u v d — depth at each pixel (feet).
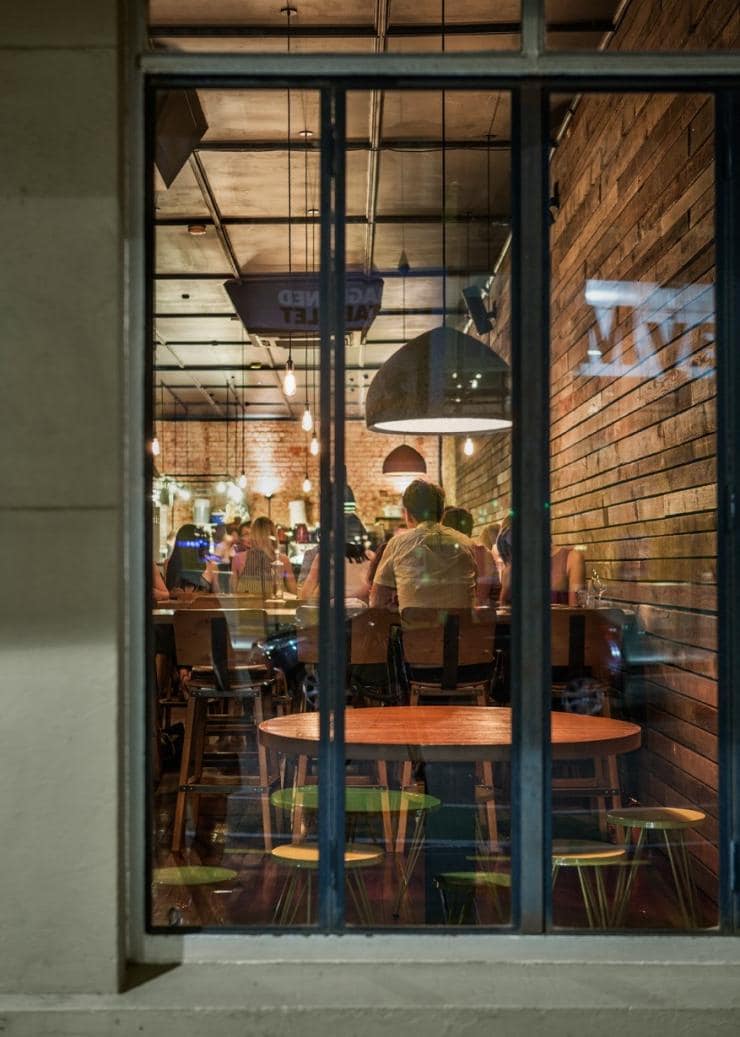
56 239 9.62
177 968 9.87
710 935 10.11
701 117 14.44
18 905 9.50
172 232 28.66
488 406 20.08
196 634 16.14
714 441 13.94
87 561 9.57
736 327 10.37
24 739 9.54
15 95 9.64
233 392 50.11
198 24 17.28
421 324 24.91
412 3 16.65
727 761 10.28
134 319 9.91
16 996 9.43
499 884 10.45
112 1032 9.12
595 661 16.10
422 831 13.06
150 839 10.07
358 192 22.26
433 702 14.93
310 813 14.75
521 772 10.14
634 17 14.10
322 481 10.39
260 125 20.52
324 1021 9.12
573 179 18.37
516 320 10.30
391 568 15.16
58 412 9.61
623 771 15.47
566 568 19.71
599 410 20.08
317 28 17.58
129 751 9.87
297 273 29.84
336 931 10.05
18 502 9.58
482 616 14.87
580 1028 9.14
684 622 14.78
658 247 16.62
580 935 10.05
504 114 15.92
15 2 9.64
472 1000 9.24
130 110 9.98
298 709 17.78
